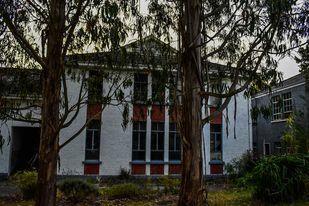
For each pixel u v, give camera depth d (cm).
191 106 604
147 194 1190
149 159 1734
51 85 572
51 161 560
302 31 699
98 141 1697
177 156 1777
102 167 1678
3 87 707
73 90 1525
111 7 551
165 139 1762
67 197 1069
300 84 2003
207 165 1802
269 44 663
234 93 634
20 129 1844
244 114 1900
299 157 1071
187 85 613
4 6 566
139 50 775
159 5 745
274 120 2272
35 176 1120
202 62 668
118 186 1166
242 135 1878
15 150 1759
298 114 1850
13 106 726
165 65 732
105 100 725
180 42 662
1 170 1612
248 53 673
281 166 1011
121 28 602
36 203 553
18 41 603
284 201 977
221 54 767
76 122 1644
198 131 600
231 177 1692
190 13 630
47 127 565
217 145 1852
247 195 1125
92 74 757
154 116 1747
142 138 1753
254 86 734
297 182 985
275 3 590
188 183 583
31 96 760
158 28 742
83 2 595
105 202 1066
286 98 2166
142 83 791
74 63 727
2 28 622
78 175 1644
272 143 2303
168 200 1086
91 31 594
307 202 953
